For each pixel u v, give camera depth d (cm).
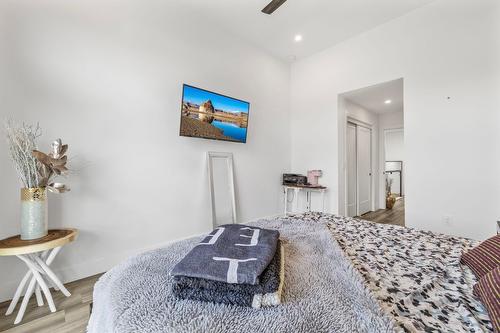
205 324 59
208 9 266
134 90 223
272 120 374
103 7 204
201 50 278
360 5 260
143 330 58
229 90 309
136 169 226
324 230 140
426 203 258
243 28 303
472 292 80
